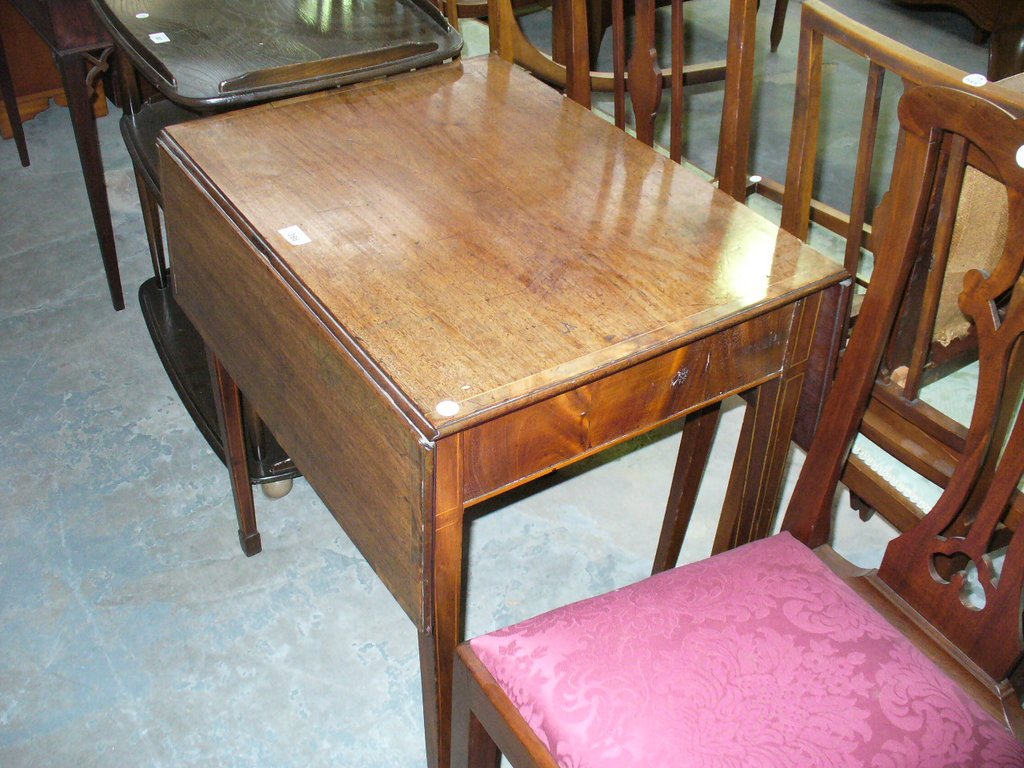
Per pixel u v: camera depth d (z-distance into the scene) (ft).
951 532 4.35
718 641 3.46
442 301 3.56
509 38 5.65
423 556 3.34
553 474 6.47
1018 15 9.43
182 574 5.72
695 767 3.14
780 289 3.63
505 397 3.16
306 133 4.57
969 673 3.50
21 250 8.32
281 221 3.95
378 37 5.54
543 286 3.64
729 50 4.86
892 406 4.37
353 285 3.62
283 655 5.32
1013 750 3.21
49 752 4.82
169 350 6.89
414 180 4.25
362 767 4.83
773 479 4.38
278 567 5.80
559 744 3.28
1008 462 3.21
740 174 5.19
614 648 3.45
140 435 6.62
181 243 4.60
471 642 3.59
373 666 5.30
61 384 7.00
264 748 4.89
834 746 3.17
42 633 5.36
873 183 8.95
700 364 3.63
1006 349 3.10
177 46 5.30
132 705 5.04
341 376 3.45
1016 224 2.98
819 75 4.37
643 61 5.34
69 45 6.37
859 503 5.59
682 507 5.19
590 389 3.38
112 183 9.17
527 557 5.90
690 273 3.72
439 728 4.00
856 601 3.64
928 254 4.09
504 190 4.20
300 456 4.07
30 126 9.97
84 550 5.82
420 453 3.09
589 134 4.65
